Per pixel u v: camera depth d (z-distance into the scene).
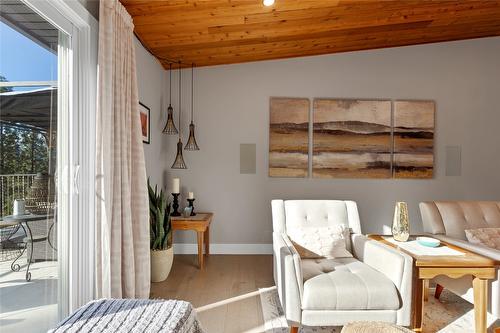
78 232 1.86
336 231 2.39
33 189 1.53
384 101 3.79
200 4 2.42
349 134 3.76
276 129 3.74
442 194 3.84
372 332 1.35
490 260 1.84
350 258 2.28
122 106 2.07
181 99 3.75
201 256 3.17
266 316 2.22
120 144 2.04
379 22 3.07
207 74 3.75
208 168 3.75
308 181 3.77
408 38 3.58
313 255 2.29
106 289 1.89
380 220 3.80
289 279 1.79
